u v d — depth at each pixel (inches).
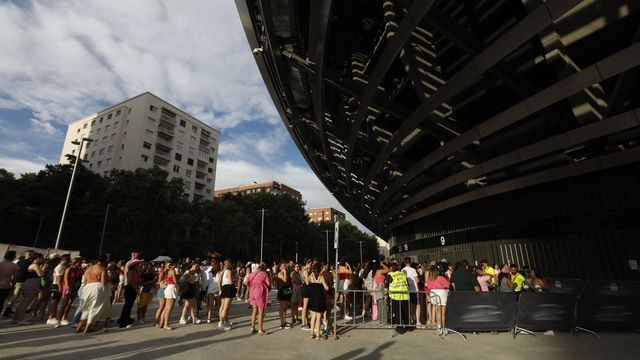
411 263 413.7
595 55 371.9
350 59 593.3
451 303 295.6
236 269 653.3
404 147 687.1
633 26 330.3
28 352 219.6
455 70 526.9
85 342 252.8
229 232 1839.3
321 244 3142.2
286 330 322.7
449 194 813.2
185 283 355.9
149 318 393.1
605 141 442.9
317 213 5684.1
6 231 1326.3
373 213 1258.6
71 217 1456.7
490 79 392.5
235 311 471.5
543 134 505.4
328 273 336.5
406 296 321.7
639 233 456.8
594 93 394.6
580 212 526.9
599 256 494.0
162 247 1489.9
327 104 573.0
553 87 348.5
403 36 332.2
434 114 471.5
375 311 385.7
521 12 422.9
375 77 401.1
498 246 659.4
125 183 1454.2
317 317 280.7
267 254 2396.7
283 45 418.0
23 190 1409.9
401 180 713.6
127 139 2235.5
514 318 292.4
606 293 313.3
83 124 2517.2
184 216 1530.5
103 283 300.8
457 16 473.1
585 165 469.1
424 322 355.3
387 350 238.4
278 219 2568.9
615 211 483.5
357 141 698.8
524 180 549.0
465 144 479.2
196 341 264.1
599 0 304.7
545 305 295.6
